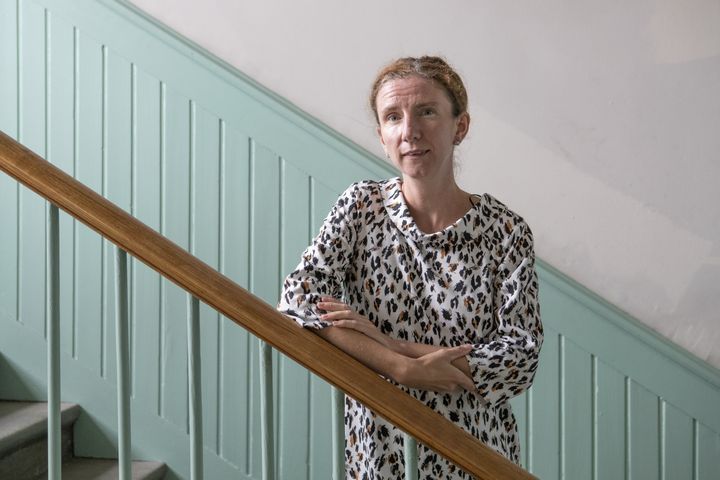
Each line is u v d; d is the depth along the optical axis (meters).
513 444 1.60
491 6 2.62
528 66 2.62
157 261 1.27
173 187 2.74
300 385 2.70
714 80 2.55
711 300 2.56
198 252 2.74
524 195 2.63
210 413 2.73
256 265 2.72
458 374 1.41
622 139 2.59
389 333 1.51
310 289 1.47
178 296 2.74
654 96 2.57
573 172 2.61
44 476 2.52
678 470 2.56
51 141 2.78
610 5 2.58
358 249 1.55
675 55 2.56
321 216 2.68
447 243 1.52
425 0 2.65
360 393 1.23
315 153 2.68
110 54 2.76
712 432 2.55
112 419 2.78
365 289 1.53
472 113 2.64
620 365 2.58
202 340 2.74
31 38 2.79
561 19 2.60
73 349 2.79
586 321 2.58
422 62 1.49
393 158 1.50
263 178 2.71
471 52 2.63
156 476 2.68
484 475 1.23
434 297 1.51
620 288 2.60
